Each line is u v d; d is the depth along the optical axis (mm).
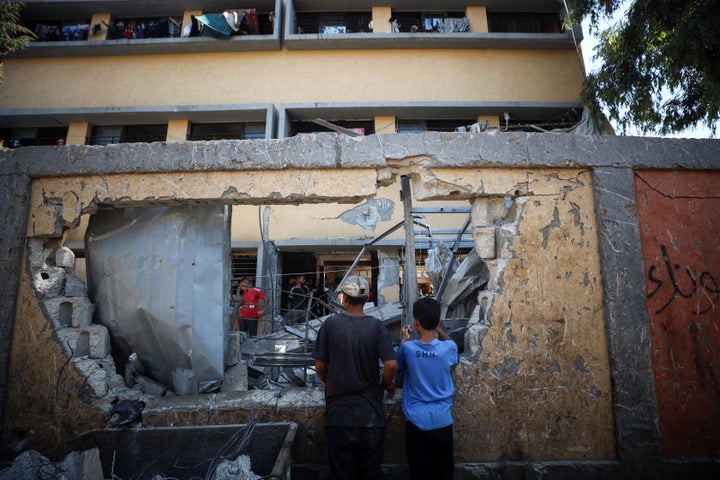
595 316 3242
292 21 11391
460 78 11102
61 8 11570
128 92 10961
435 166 3354
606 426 3141
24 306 3326
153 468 2850
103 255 3639
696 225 3371
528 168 3383
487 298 3344
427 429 2504
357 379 2477
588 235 3324
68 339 3316
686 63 6398
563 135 3414
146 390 3473
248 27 11344
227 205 3742
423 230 8461
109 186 3441
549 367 3193
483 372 3180
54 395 3230
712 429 3133
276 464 2447
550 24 11992
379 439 2438
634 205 3338
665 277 3281
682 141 3449
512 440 3121
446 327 4242
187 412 3176
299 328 6004
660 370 3170
